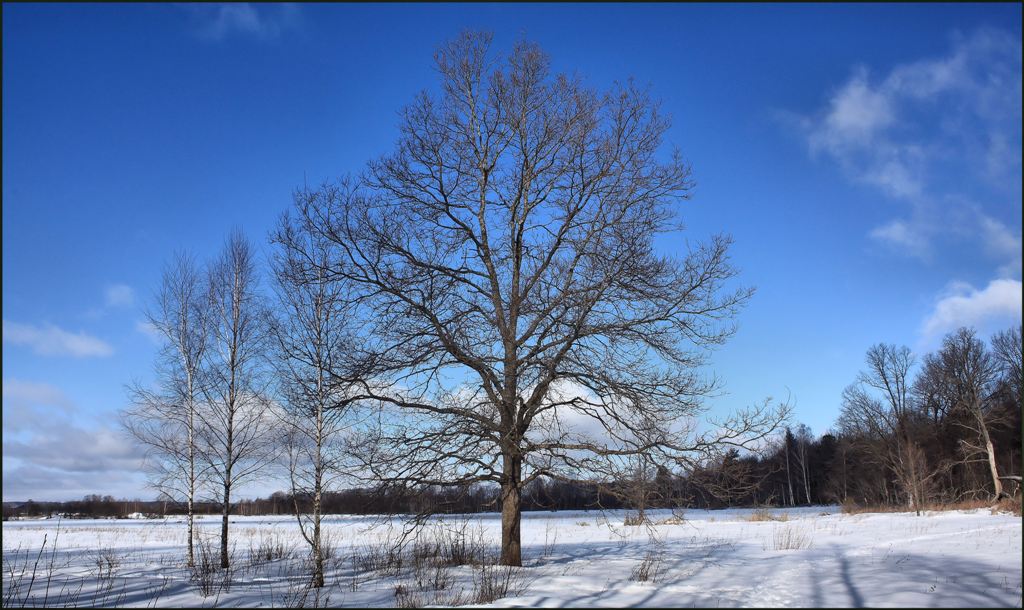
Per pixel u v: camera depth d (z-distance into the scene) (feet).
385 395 47.65
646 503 45.73
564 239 51.16
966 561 50.70
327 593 40.73
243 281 64.39
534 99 53.57
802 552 63.82
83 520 203.31
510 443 45.29
